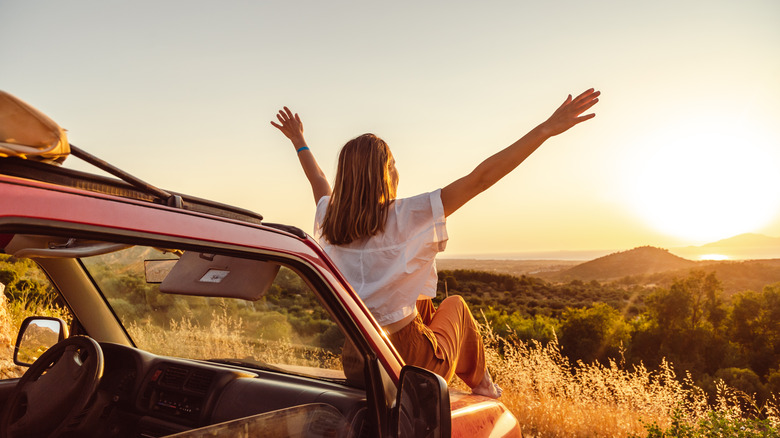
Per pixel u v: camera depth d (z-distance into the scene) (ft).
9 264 6.72
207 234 4.08
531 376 25.91
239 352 5.93
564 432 21.93
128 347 6.85
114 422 6.52
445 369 7.72
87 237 3.50
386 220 7.36
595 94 6.80
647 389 24.13
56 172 3.68
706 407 20.49
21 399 6.43
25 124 3.38
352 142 7.64
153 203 3.89
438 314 8.18
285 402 5.62
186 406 6.09
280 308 5.25
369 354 5.37
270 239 4.63
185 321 5.97
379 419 5.41
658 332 215.10
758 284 554.05
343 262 7.68
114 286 6.53
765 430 17.30
